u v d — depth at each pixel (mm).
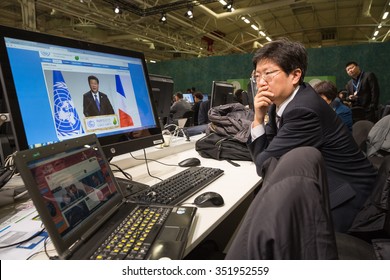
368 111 4559
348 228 1170
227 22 8469
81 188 678
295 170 425
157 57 12891
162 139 1312
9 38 764
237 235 420
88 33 8273
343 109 3064
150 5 6664
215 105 2412
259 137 1387
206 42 10844
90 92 995
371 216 1044
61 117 885
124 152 1094
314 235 376
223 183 1127
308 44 11609
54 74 882
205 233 732
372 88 4512
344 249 949
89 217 662
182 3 6082
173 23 8352
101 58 1053
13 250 662
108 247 602
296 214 375
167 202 869
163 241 636
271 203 382
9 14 6840
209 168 1262
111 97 1080
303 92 1260
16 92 764
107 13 6742
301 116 1178
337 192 1196
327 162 1226
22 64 792
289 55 1234
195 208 798
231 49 11758
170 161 1522
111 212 740
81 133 942
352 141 1274
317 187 401
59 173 629
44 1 5262
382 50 7152
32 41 824
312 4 7266
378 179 1057
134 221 712
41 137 813
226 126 1638
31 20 4844
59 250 550
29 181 542
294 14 8109
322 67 7719
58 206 590
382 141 1993
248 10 6379
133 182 1067
